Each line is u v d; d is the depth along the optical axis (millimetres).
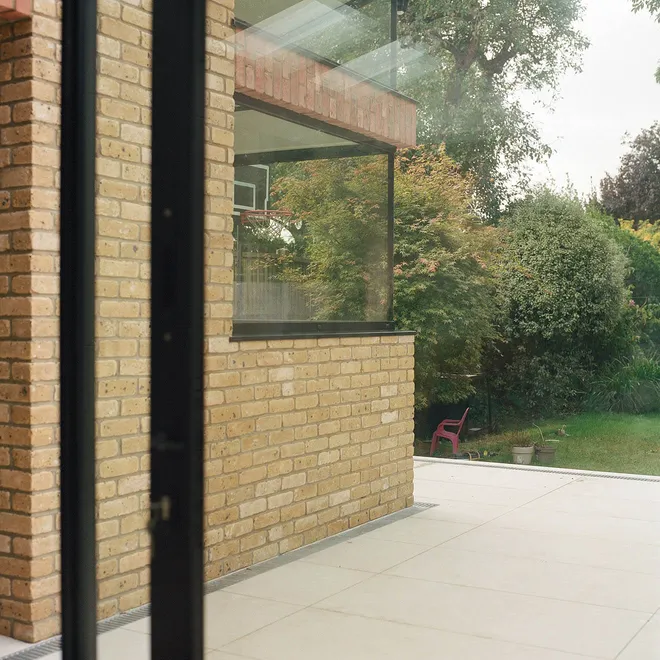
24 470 2904
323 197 3713
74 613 1549
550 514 4004
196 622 1246
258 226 3521
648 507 3973
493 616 2770
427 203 3703
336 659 2516
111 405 1896
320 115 3527
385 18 3330
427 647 2543
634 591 2953
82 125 1539
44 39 2871
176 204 1228
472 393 4223
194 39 1214
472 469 4695
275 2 3234
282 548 3920
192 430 1234
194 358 1230
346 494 4488
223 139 3104
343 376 4488
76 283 1552
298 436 4121
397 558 3607
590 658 2436
